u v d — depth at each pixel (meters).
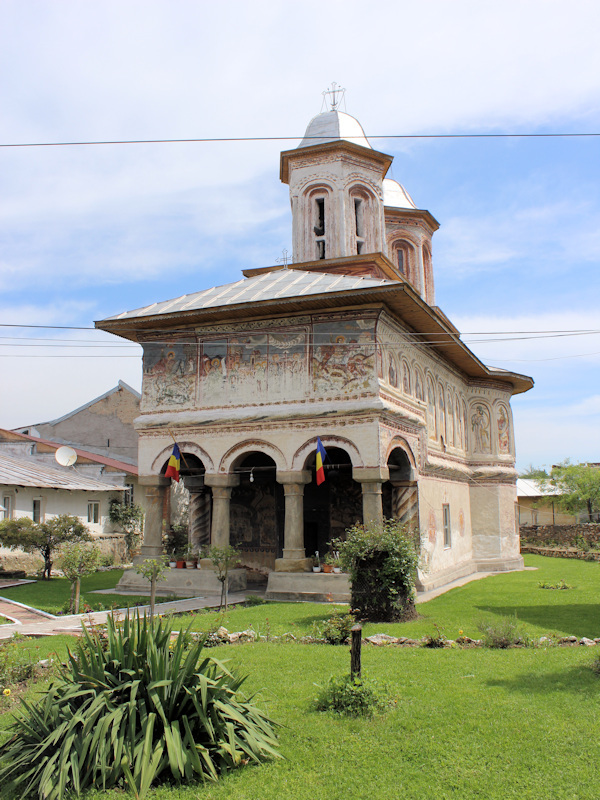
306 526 24.56
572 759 6.64
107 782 6.22
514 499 33.12
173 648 7.52
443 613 16.30
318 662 10.62
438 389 26.95
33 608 17.23
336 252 25.56
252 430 20.62
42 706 7.09
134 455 40.03
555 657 10.55
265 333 21.00
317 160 26.48
